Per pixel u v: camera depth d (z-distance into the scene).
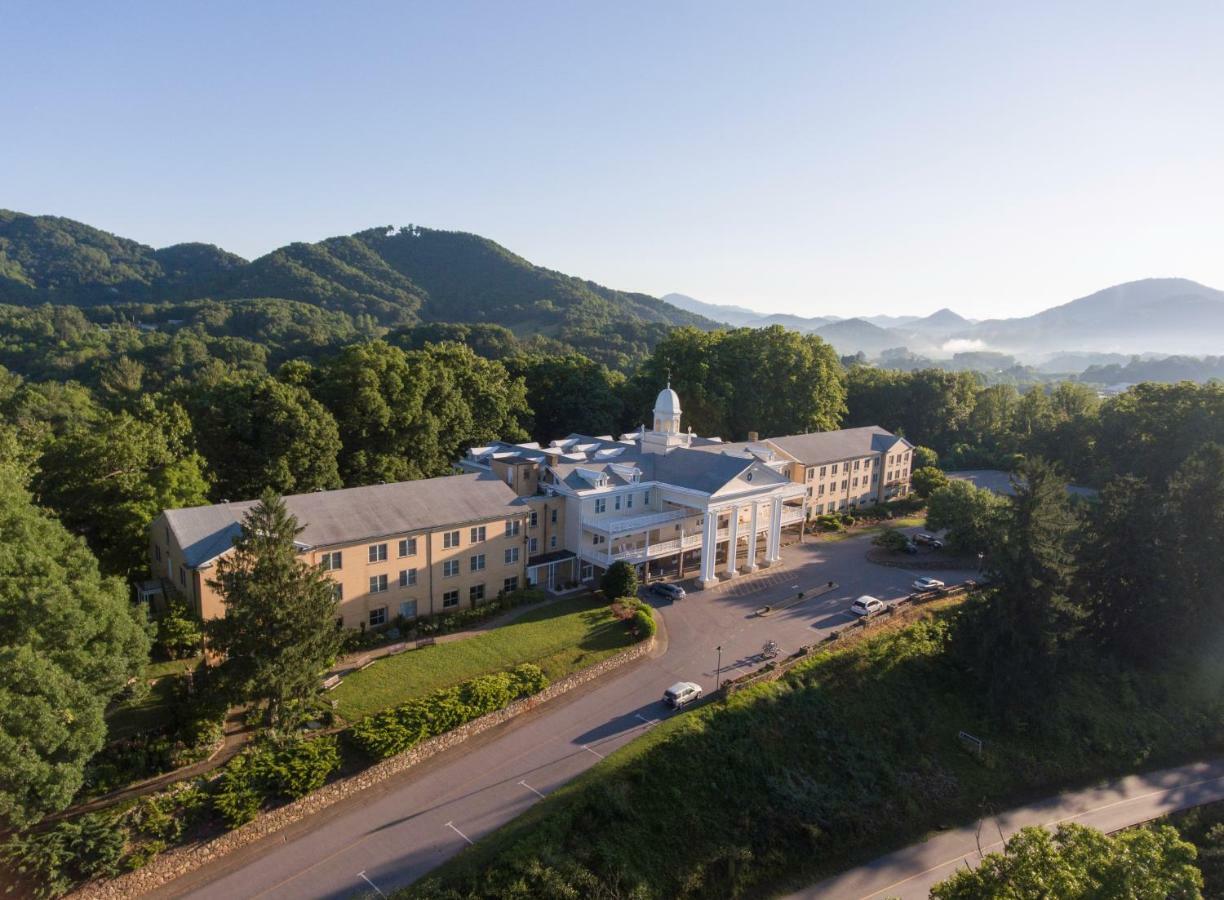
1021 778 49.31
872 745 47.78
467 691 42.88
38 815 30.08
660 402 76.19
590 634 53.00
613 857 35.22
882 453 97.69
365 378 74.50
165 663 44.41
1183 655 62.31
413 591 53.56
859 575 70.44
